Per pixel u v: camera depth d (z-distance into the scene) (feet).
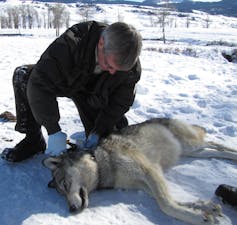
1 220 10.41
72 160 11.52
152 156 13.30
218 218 10.31
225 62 47.03
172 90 27.35
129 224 10.14
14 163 13.65
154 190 10.96
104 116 12.86
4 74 32.32
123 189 12.13
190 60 46.55
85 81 11.80
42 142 14.12
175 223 10.25
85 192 11.24
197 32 172.65
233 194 10.98
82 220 10.23
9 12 258.37
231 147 15.02
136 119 19.77
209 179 12.71
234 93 25.89
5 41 71.82
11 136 16.35
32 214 10.48
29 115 13.12
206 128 17.99
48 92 11.10
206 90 27.66
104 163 11.96
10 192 11.81
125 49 9.35
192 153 14.67
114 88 12.31
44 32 153.89
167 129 14.32
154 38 118.21
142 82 29.96
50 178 12.77
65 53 10.73
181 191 11.99
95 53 10.84
